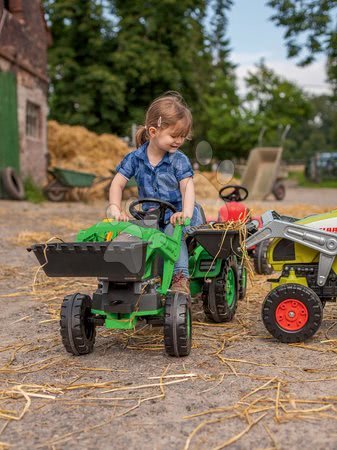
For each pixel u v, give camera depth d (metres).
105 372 3.70
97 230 3.92
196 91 35.19
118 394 3.33
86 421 2.98
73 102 31.67
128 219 4.12
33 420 3.03
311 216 4.41
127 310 3.79
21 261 7.79
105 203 18.80
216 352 4.02
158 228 4.25
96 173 21.05
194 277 4.62
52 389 3.44
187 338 3.89
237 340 4.31
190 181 4.38
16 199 16.95
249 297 5.74
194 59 38.59
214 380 3.49
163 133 4.21
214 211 13.94
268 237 4.28
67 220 12.55
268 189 21.58
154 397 3.25
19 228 11.02
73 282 6.54
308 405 3.10
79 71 31.42
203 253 4.70
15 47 17.38
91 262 3.62
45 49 19.86
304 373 3.57
